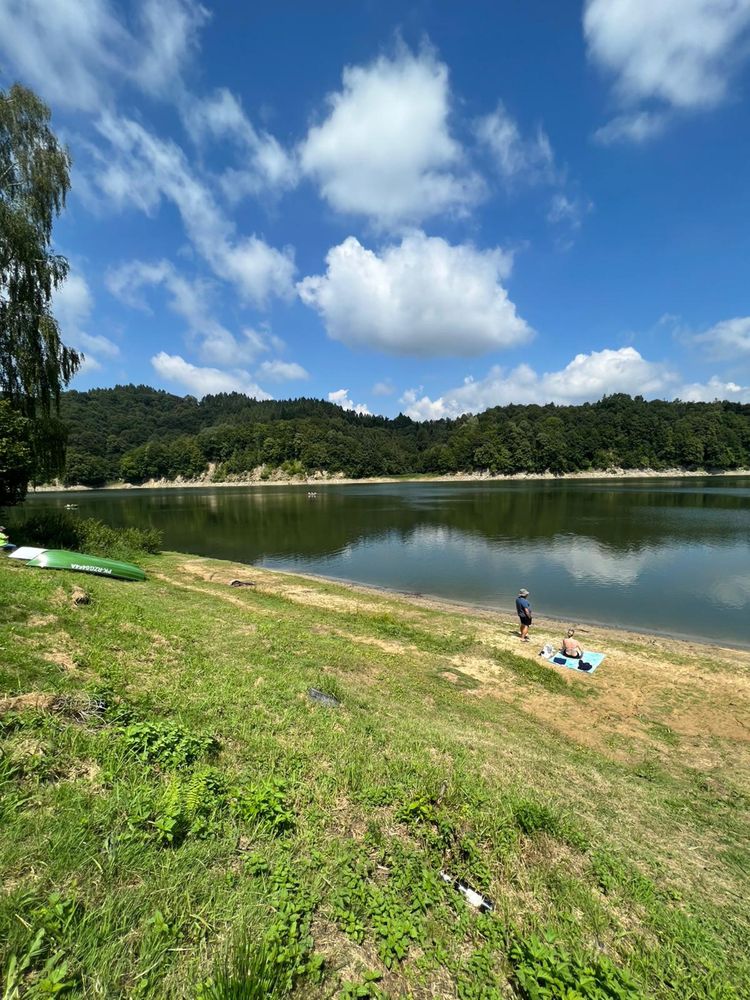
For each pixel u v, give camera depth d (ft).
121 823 11.78
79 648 23.44
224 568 78.95
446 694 33.27
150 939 9.04
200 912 9.93
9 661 19.43
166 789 13.25
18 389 66.54
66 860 10.28
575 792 20.86
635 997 9.77
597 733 30.73
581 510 177.58
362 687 30.04
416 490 333.62
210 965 8.84
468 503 218.59
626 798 21.59
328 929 10.41
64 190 70.23
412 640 45.65
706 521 143.23
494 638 48.83
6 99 64.95
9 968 7.86
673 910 13.91
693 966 11.81
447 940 10.87
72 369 71.67
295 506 225.15
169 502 262.06
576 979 9.89
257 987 8.24
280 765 16.87
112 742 15.02
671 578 80.12
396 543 117.50
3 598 27.55
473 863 13.62
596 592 72.64
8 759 12.75
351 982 9.20
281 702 22.95
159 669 23.80
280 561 98.17
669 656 45.98
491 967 10.40
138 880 10.36
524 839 15.31
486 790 17.80
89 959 8.37
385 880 12.47
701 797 23.35
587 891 13.64
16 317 65.21
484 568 89.30
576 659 42.93
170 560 80.59
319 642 38.32
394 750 20.22
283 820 13.35
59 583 33.81
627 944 12.05
